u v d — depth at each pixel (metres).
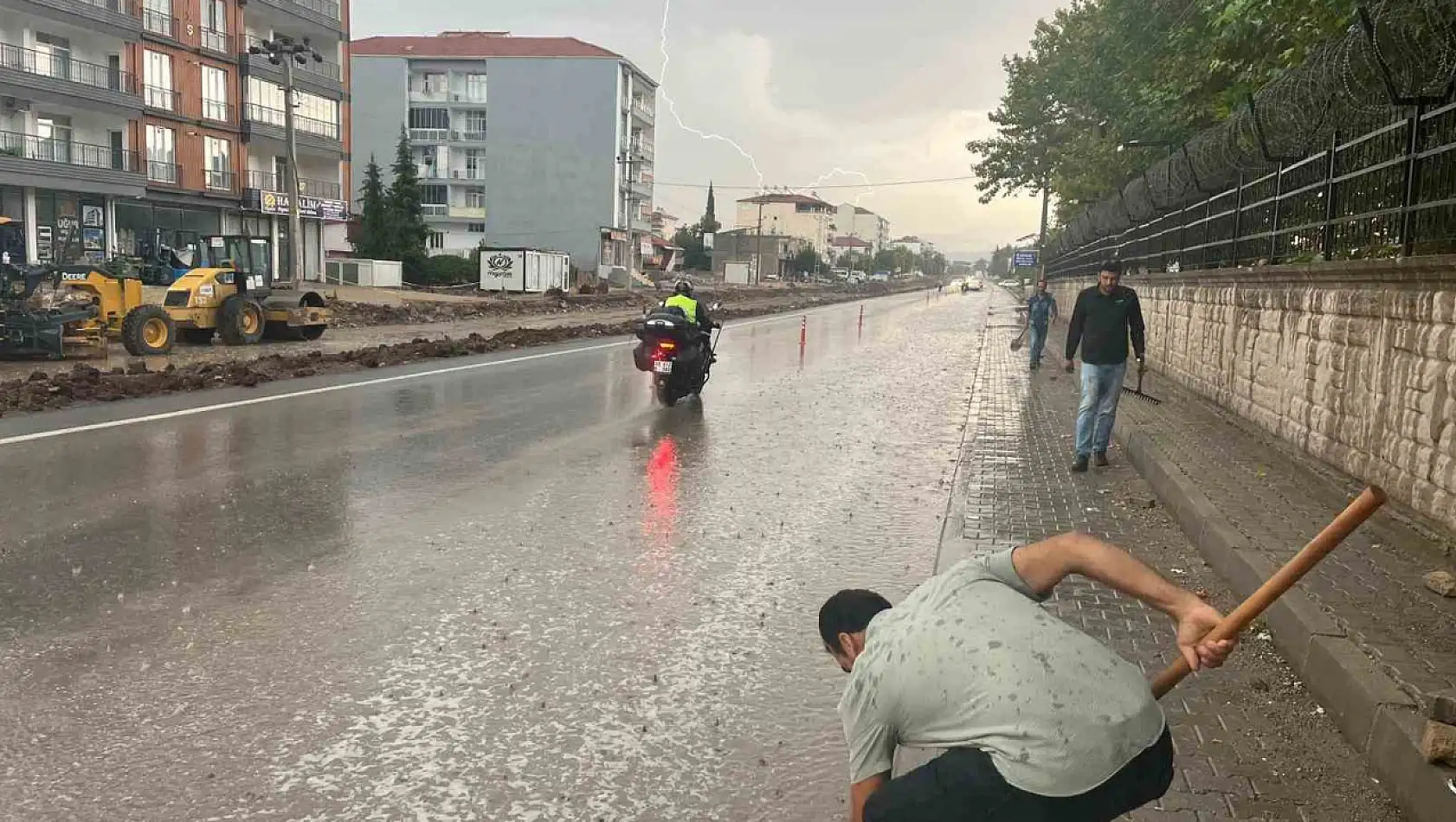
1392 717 3.80
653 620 5.50
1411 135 7.71
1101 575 2.39
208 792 3.64
